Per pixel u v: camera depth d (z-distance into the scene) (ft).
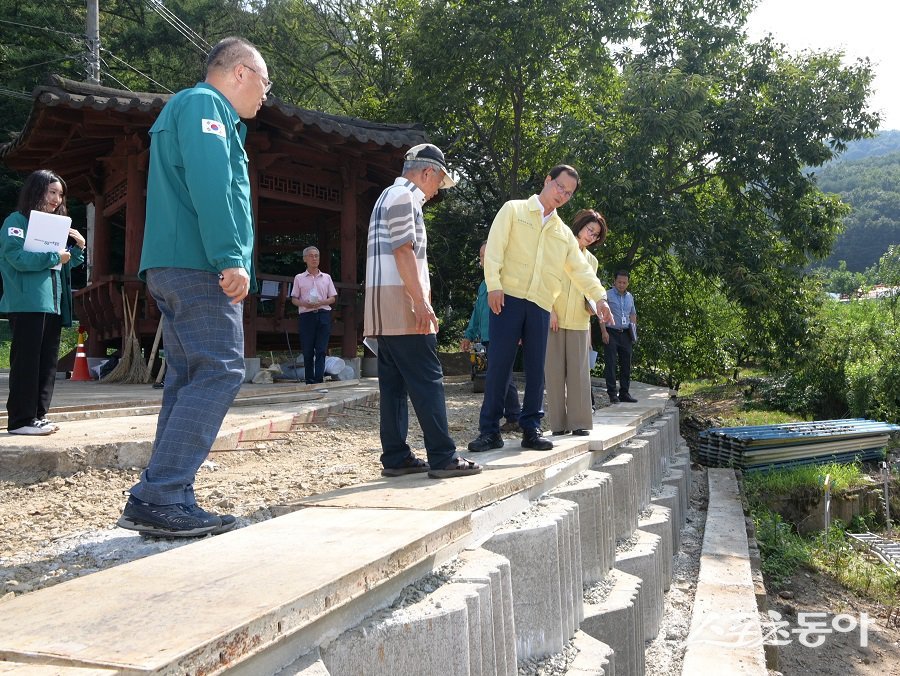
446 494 10.77
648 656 16.06
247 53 10.36
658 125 51.13
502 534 10.73
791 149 56.13
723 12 59.36
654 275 63.67
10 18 77.20
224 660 5.03
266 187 36.83
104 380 33.88
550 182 16.69
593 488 14.96
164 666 4.49
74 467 14.35
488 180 69.41
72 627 5.20
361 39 83.05
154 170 9.93
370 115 70.90
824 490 36.96
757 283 52.54
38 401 16.31
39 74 76.13
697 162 60.75
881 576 29.60
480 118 67.05
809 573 29.45
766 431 42.75
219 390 9.80
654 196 54.49
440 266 68.59
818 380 59.11
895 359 57.36
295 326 38.17
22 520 11.41
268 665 5.61
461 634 7.52
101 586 6.24
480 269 67.41
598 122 57.98
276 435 20.44
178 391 10.14
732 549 22.88
